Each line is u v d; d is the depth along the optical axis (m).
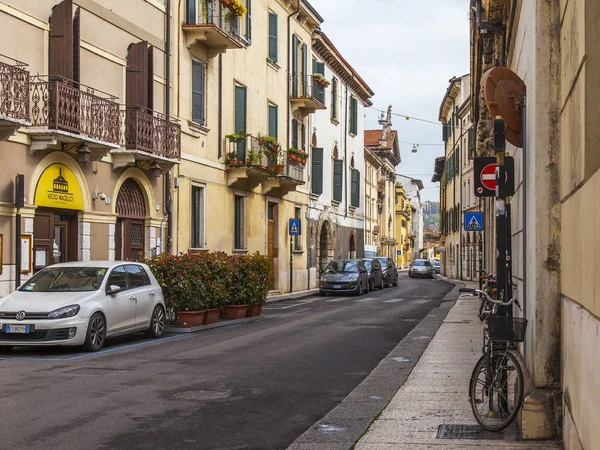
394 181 96.25
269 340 15.52
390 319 21.08
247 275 20.47
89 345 13.38
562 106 6.45
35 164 17.17
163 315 16.36
